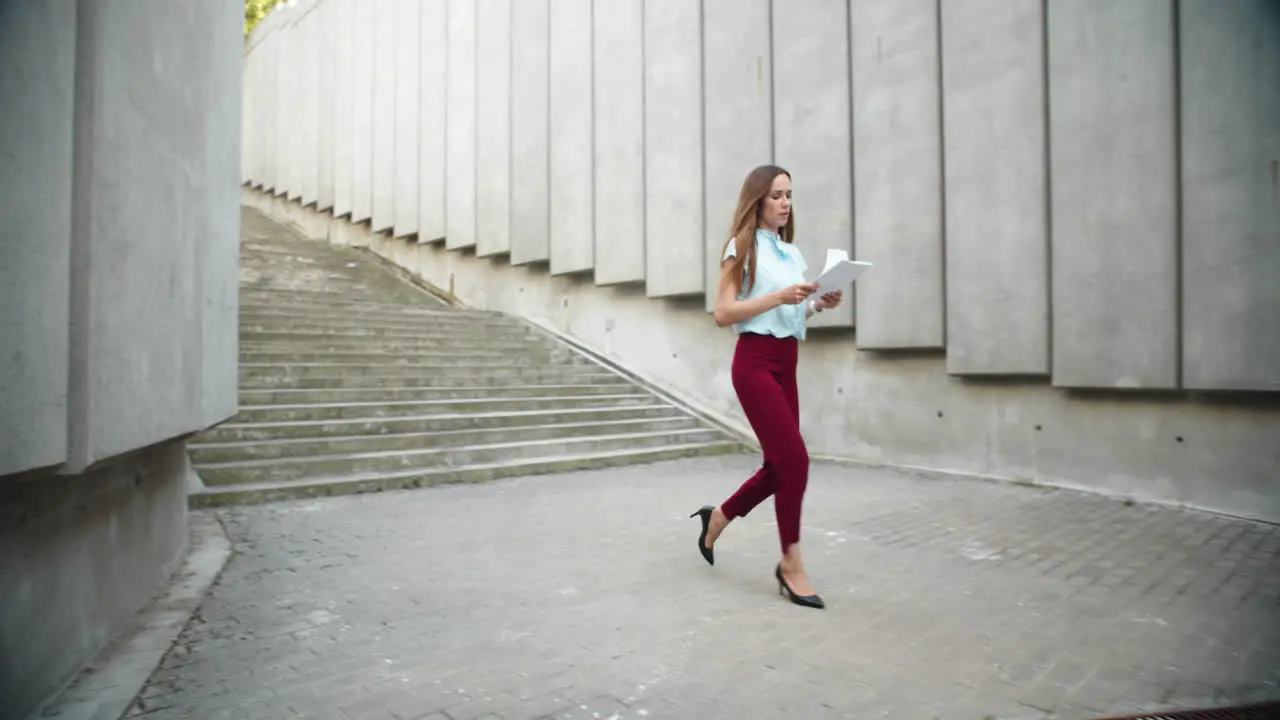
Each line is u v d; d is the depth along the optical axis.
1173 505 6.32
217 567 4.09
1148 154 6.38
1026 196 7.21
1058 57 6.95
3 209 1.81
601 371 11.93
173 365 3.02
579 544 4.70
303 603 3.50
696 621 3.25
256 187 23.94
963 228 7.67
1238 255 5.84
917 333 8.09
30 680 2.28
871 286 8.53
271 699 2.48
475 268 15.77
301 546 4.64
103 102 2.29
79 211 2.19
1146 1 6.40
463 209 15.52
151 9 2.75
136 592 3.32
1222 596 3.70
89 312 2.20
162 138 2.87
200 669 2.72
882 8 8.43
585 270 12.57
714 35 10.24
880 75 8.45
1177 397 6.39
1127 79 6.51
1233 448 6.04
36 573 2.34
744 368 3.49
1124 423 6.73
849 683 2.62
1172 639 3.09
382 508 5.89
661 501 6.23
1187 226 6.12
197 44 3.38
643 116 11.40
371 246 18.98
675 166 10.73
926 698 2.50
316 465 6.79
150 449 3.47
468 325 12.62
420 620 3.27
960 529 5.26
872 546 4.72
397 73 17.62
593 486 7.05
